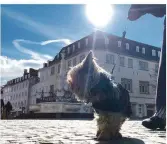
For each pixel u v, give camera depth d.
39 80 51.00
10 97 62.06
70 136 3.88
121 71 37.97
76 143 3.02
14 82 62.00
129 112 3.39
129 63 39.41
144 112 39.72
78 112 28.75
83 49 38.22
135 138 3.48
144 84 40.78
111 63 36.84
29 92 54.78
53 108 30.38
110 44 37.62
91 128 6.15
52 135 4.09
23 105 55.97
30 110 35.19
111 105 3.06
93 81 3.02
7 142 3.18
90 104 3.29
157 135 3.94
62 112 29.38
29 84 54.91
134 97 39.03
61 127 6.68
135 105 39.00
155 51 43.81
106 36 37.56
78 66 3.10
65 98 30.52
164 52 4.77
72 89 3.07
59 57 45.12
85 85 3.00
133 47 40.91
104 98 3.03
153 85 41.50
